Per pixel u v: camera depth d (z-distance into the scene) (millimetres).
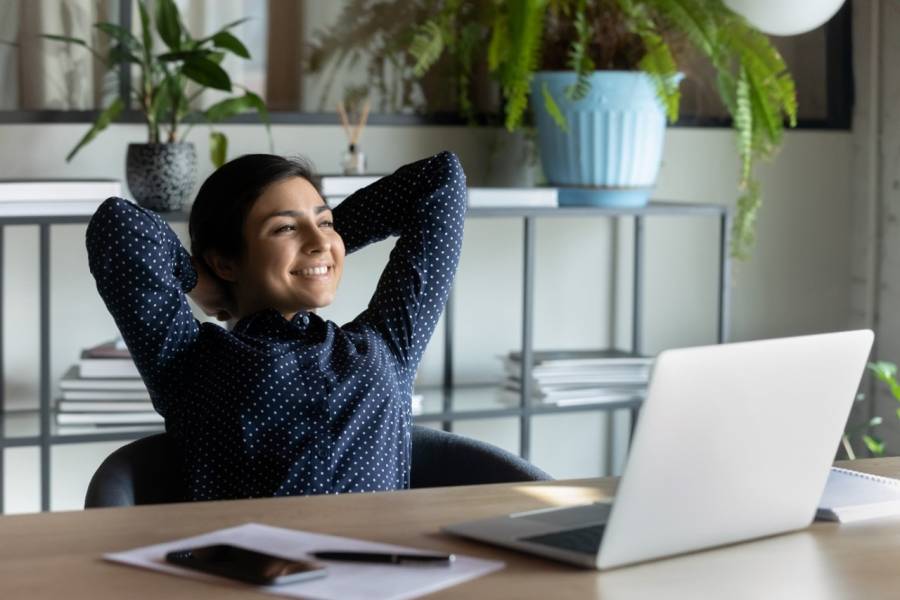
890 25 3797
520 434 3332
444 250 2111
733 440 1242
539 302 3691
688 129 3785
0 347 3195
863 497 1469
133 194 2971
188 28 3254
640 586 1138
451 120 3492
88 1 3160
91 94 3189
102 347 3025
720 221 3598
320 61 3369
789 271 3949
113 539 1271
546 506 1428
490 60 3232
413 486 1975
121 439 2955
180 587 1114
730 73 3307
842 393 1337
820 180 3953
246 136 3334
